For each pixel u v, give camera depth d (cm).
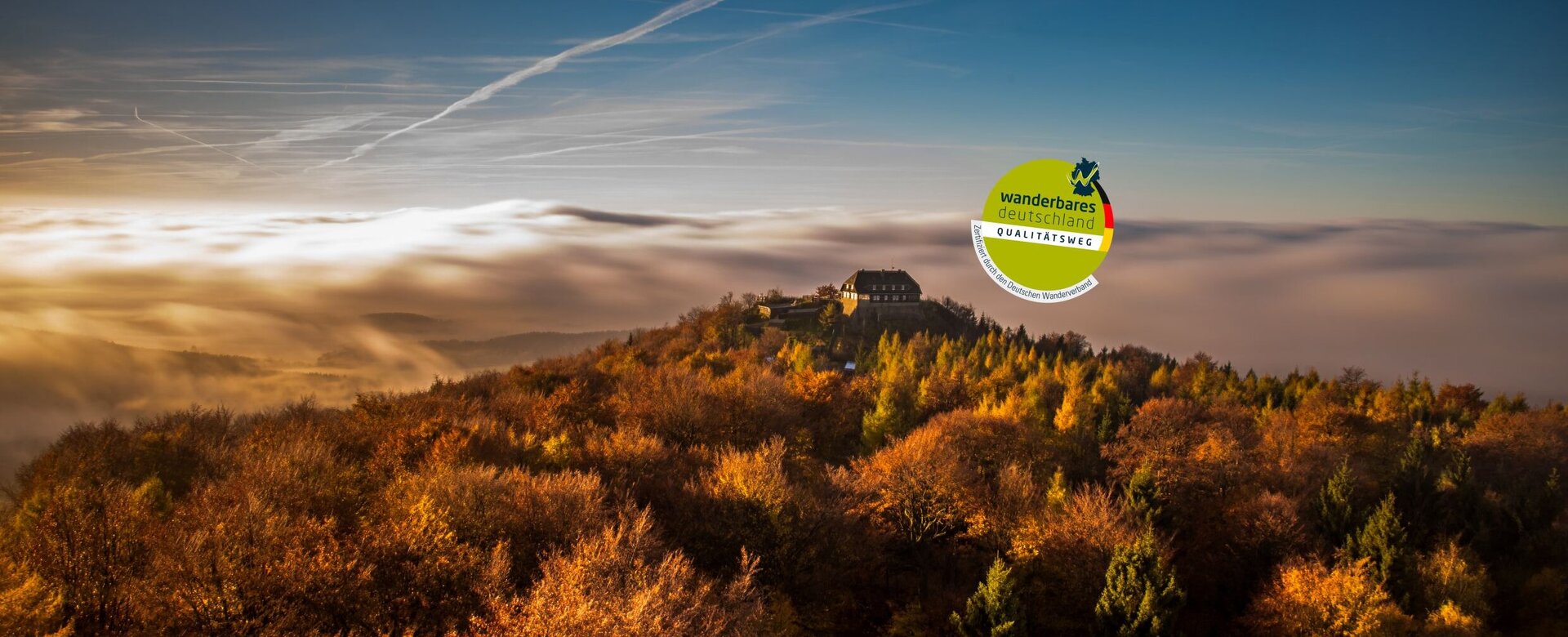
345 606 3631
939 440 8394
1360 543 6575
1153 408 10531
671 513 5788
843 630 5809
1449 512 8025
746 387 9812
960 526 6756
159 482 5503
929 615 5684
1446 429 12469
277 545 3850
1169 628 5109
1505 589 6944
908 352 18900
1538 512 7881
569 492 4988
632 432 7419
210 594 3519
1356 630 5406
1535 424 11831
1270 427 11494
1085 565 5872
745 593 4141
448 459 5922
